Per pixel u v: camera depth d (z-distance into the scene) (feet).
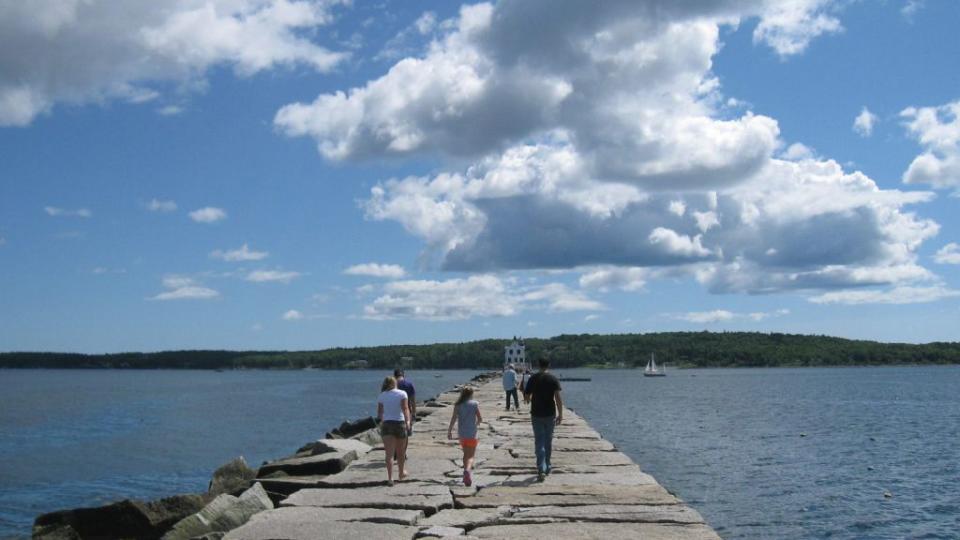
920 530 69.36
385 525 32.19
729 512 76.02
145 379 643.86
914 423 175.73
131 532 48.14
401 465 42.47
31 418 196.85
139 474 97.35
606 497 37.73
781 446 129.49
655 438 142.92
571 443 59.16
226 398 297.53
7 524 68.39
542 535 30.60
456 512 34.83
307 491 39.50
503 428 70.33
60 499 80.07
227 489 55.72
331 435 82.64
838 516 74.28
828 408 228.63
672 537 30.22
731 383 457.68
